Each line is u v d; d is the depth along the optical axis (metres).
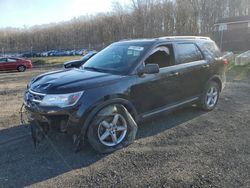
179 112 6.30
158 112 5.13
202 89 6.11
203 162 3.96
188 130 5.22
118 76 4.54
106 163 3.97
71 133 4.08
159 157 4.12
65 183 3.49
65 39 80.75
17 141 4.77
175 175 3.62
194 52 5.94
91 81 4.28
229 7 47.69
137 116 4.78
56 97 4.02
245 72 13.09
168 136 4.92
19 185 3.46
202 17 41.34
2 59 23.78
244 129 5.28
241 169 3.75
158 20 43.12
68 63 7.91
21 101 8.02
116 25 54.97
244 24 37.06
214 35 38.19
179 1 41.81
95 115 4.17
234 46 34.03
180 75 5.43
